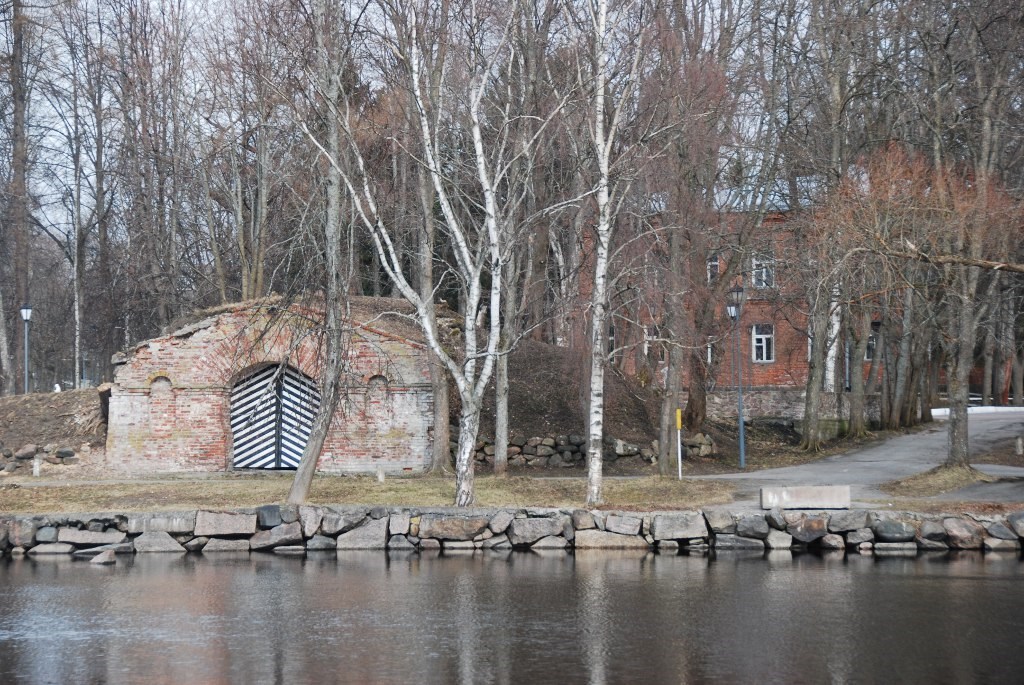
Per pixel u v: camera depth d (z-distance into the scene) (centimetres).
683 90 3188
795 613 1770
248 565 2366
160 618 1769
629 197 3250
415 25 2625
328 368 2828
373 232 2689
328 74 2755
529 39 3008
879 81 4066
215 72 4466
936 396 6106
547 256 3684
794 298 4544
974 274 3070
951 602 1861
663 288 3312
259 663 1443
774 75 4072
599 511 2636
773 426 5016
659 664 1422
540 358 4425
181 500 2816
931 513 2567
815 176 4425
